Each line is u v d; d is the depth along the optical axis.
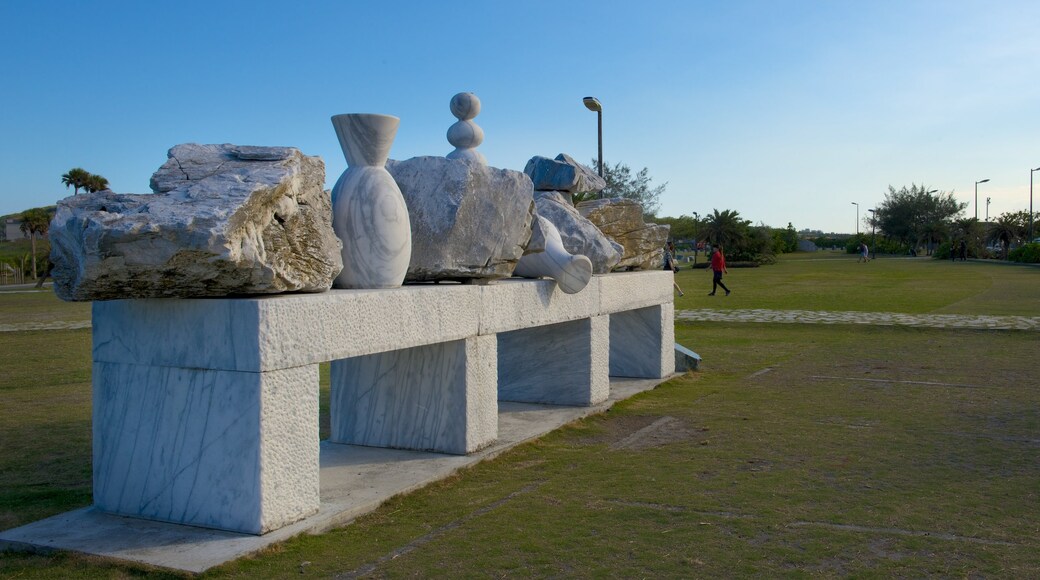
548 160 8.77
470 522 4.55
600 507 4.80
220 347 4.12
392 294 4.93
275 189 4.17
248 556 3.90
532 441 6.50
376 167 5.38
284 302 4.14
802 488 5.12
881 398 8.19
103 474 4.53
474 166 6.14
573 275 6.80
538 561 3.96
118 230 3.66
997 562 3.87
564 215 8.18
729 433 6.74
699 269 45.50
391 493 4.98
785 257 67.88
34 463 5.86
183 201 3.96
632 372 9.65
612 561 3.95
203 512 4.23
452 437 5.93
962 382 9.09
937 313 16.98
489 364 6.11
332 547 4.14
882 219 76.81
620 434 6.84
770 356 11.52
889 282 28.62
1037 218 59.69
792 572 3.78
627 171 37.22
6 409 7.92
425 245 5.96
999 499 4.87
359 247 5.18
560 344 7.91
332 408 6.44
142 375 4.39
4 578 3.70
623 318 9.68
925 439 6.40
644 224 9.71
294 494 4.30
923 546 4.10
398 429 6.15
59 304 24.41
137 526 4.28
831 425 6.96
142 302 4.38
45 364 11.27
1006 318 15.66
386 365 6.20
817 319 16.09
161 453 4.35
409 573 3.81
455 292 5.60
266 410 4.07
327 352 4.43
